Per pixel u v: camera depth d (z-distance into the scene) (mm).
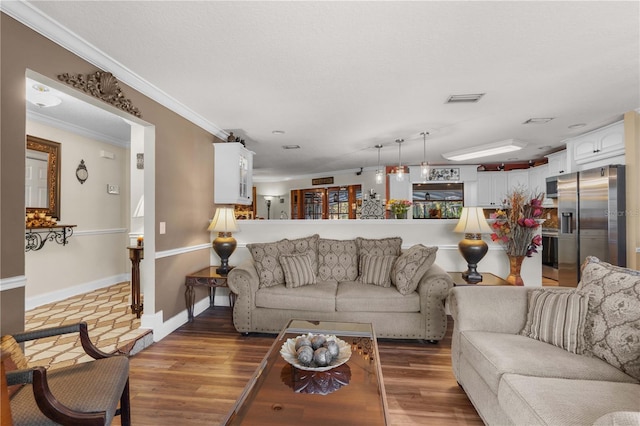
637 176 3406
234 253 4039
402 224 3803
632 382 1383
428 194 7148
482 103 3150
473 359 1751
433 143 4883
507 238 3088
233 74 2488
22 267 1670
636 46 2074
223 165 4039
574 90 2830
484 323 1977
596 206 3730
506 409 1354
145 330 2818
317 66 2357
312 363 1583
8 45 1619
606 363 1504
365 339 2031
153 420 1754
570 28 1871
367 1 1629
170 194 3098
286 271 3113
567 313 1691
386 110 3350
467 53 2172
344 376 1599
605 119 3680
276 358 1785
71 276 4055
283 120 3699
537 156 6004
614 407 1164
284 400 1412
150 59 2242
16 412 1190
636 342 1434
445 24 1833
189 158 3467
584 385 1319
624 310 1530
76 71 2033
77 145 4176
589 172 3842
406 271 2900
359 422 1271
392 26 1853
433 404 1929
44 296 3688
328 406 1370
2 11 1590
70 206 4066
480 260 3334
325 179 8523
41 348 2482
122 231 4930
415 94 2908
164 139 3000
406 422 1759
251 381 1474
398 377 2246
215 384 2133
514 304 1992
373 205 7133
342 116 3547
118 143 4828
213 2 1634
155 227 2857
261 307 2980
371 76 2529
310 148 5281
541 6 1672
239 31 1901
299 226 3961
